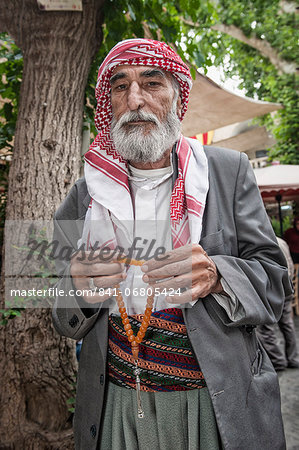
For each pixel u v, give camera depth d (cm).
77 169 211
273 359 379
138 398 108
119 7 230
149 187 124
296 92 934
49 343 193
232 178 123
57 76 208
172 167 124
